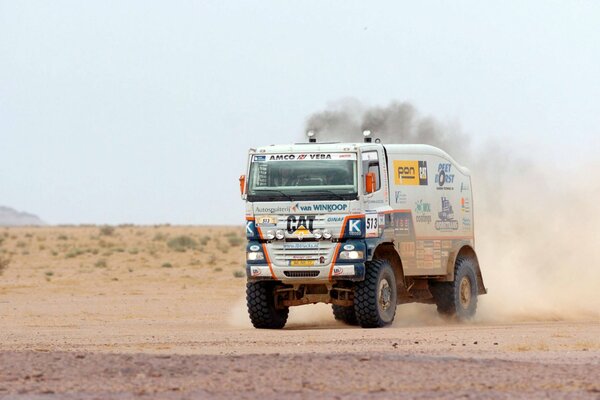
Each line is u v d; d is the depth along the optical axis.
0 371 42.94
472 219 84.94
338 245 71.44
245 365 44.22
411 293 79.69
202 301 111.75
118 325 81.19
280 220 72.44
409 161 77.69
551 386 39.88
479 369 43.47
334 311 82.00
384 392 38.81
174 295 120.75
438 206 80.19
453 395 38.03
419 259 78.06
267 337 65.12
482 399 37.28
